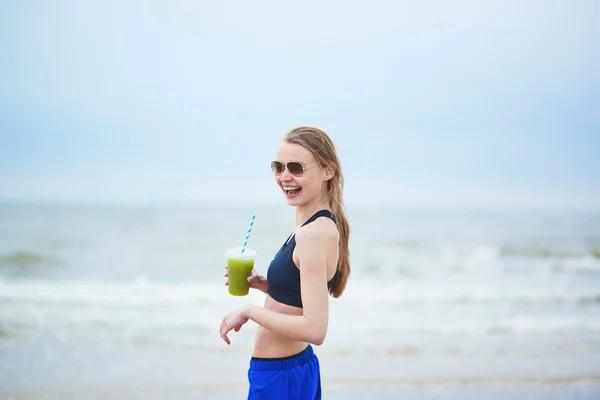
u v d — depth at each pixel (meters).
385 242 24.14
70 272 15.59
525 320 9.26
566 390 5.36
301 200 2.21
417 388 5.39
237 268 2.54
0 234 24.00
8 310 9.68
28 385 5.30
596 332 8.16
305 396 2.24
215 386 5.35
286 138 2.25
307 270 2.00
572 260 19.09
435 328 8.48
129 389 5.22
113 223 28.45
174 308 10.06
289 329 1.96
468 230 29.61
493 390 5.35
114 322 8.66
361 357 6.60
